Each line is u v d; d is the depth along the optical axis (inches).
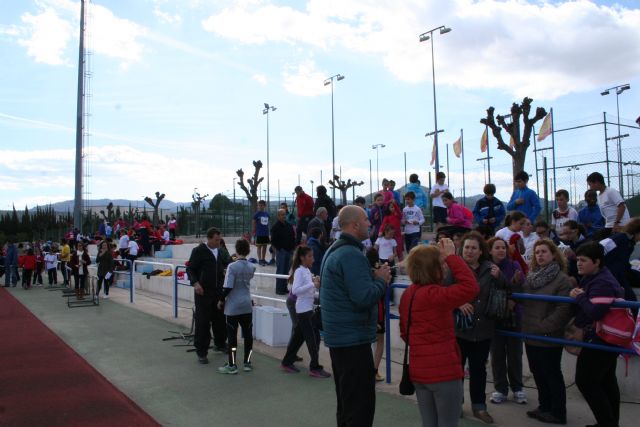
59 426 211.0
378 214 527.8
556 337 197.6
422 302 148.8
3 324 476.1
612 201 332.2
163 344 364.5
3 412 228.5
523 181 370.0
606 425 179.3
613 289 173.9
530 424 200.1
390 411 215.5
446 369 146.6
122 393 252.8
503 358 226.1
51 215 2962.6
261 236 650.8
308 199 548.7
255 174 1238.9
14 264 892.0
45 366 309.7
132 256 816.3
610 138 607.8
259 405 231.1
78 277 672.4
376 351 260.5
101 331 420.5
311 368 275.1
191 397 244.7
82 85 1223.5
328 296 157.2
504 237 306.5
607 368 178.2
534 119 654.5
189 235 1443.2
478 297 204.7
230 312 283.7
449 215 404.5
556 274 203.6
